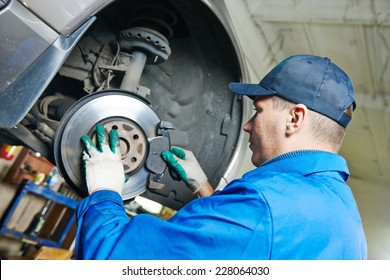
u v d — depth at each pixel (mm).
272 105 674
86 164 724
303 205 514
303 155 603
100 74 908
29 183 2439
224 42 966
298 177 562
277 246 476
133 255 499
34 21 592
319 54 1308
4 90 599
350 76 1390
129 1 954
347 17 1110
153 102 1087
